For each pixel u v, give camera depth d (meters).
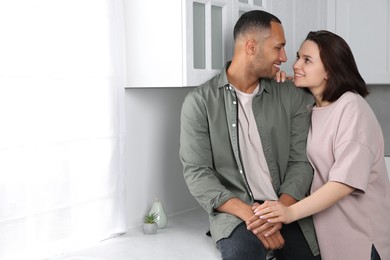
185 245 2.02
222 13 2.11
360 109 1.93
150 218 2.20
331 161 1.98
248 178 2.06
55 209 1.91
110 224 2.11
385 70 2.73
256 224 1.86
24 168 1.81
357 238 1.93
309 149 2.05
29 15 1.79
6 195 1.77
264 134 2.03
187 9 1.93
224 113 2.01
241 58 2.00
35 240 1.86
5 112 1.75
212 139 2.01
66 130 1.93
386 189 2.02
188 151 2.00
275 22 1.98
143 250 1.97
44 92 1.85
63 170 1.93
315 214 2.00
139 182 2.29
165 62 2.01
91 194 2.03
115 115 2.09
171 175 2.44
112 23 2.05
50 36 1.85
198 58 2.03
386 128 3.19
